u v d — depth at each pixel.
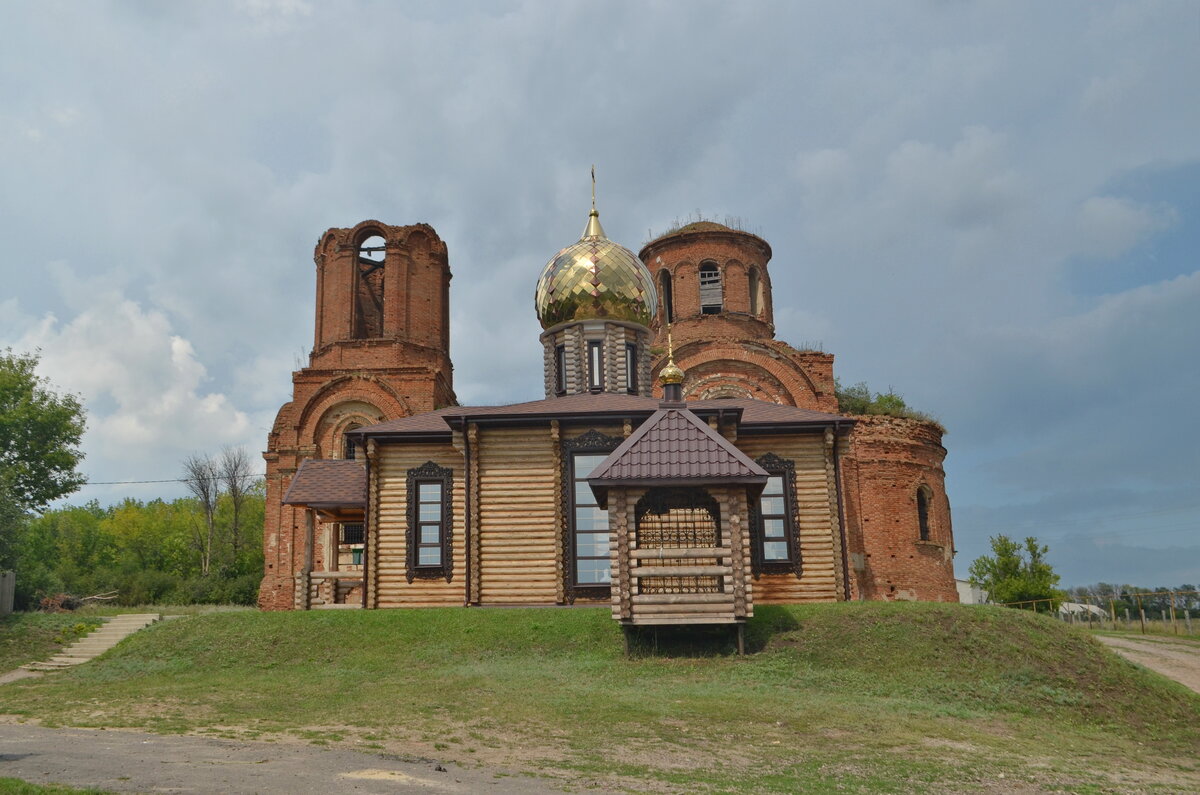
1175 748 16.02
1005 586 50.25
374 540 26.73
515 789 10.73
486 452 26.75
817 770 12.45
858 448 39.47
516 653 20.94
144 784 10.12
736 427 26.22
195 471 68.25
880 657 19.61
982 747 14.35
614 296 34.31
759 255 48.03
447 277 47.22
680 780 11.59
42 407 54.06
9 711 16.19
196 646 22.38
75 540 80.62
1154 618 42.41
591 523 26.20
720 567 20.41
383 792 10.16
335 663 20.66
